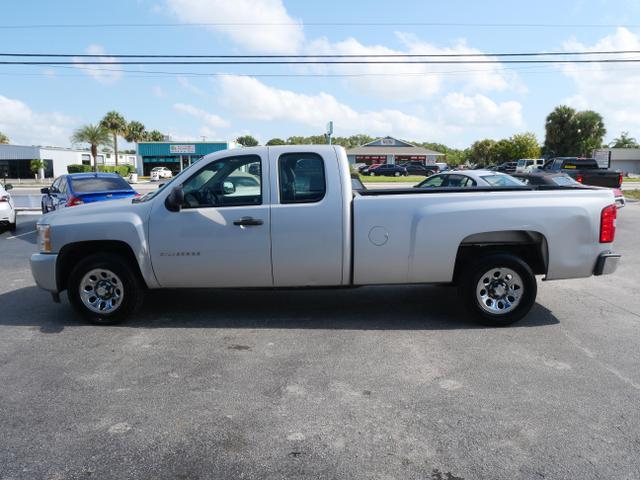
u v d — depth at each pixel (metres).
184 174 5.53
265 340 5.19
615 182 17.92
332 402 3.85
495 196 5.43
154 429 3.47
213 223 5.41
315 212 5.36
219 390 4.06
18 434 3.42
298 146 5.52
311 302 6.60
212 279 5.55
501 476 2.95
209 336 5.32
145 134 76.94
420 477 2.94
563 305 6.47
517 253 5.82
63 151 64.75
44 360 4.70
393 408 3.74
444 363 4.57
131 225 5.47
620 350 4.89
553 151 76.69
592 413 3.66
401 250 5.40
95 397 3.95
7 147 60.56
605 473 2.97
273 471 3.01
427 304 6.48
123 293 5.62
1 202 13.24
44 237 5.66
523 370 4.42
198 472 3.00
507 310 5.55
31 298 6.98
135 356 4.79
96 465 3.07
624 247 10.75
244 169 5.49
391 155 68.12
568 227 5.42
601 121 74.38
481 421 3.55
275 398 3.91
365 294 6.99
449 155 94.44
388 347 4.98
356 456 3.15
